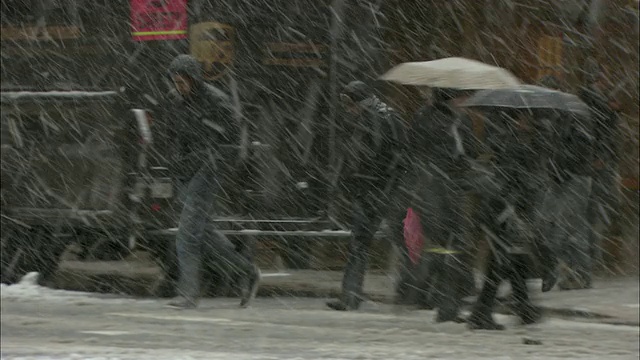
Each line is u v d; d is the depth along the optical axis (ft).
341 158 96.78
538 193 92.58
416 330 84.48
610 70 144.46
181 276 93.61
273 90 110.42
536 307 89.86
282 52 110.93
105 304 96.89
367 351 71.97
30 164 104.58
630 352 75.56
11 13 106.52
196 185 92.07
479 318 86.53
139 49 104.63
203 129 91.50
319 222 104.32
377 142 94.43
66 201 103.24
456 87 90.48
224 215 102.63
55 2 105.70
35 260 107.04
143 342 74.49
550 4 141.90
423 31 129.70
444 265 88.74
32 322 85.10
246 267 95.61
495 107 92.43
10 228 105.70
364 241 95.76
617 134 126.11
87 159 102.42
